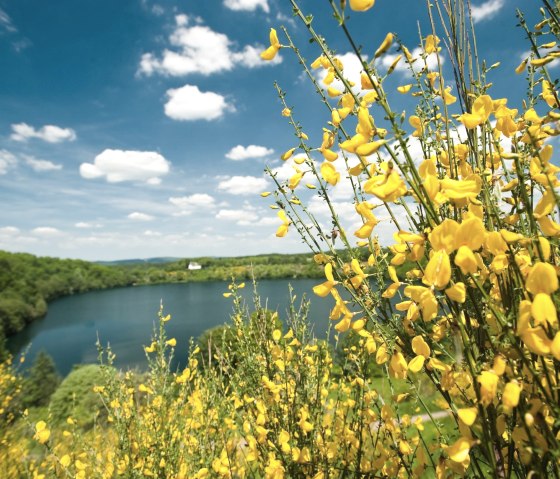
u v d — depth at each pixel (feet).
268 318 7.82
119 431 10.28
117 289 347.36
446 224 2.39
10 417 20.58
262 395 7.00
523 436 2.41
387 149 2.48
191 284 355.77
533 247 2.47
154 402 10.93
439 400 4.21
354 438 5.58
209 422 8.95
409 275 3.77
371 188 2.55
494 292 3.24
